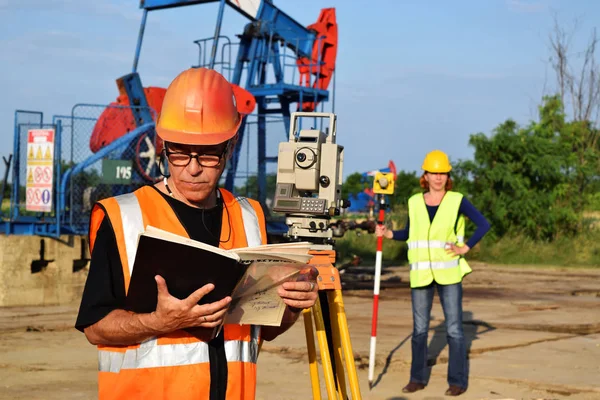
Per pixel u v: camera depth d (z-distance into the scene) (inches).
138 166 532.7
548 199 1058.7
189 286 92.6
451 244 268.2
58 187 499.8
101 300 96.9
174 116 102.8
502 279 762.2
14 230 505.7
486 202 1056.8
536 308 516.4
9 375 279.9
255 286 99.6
